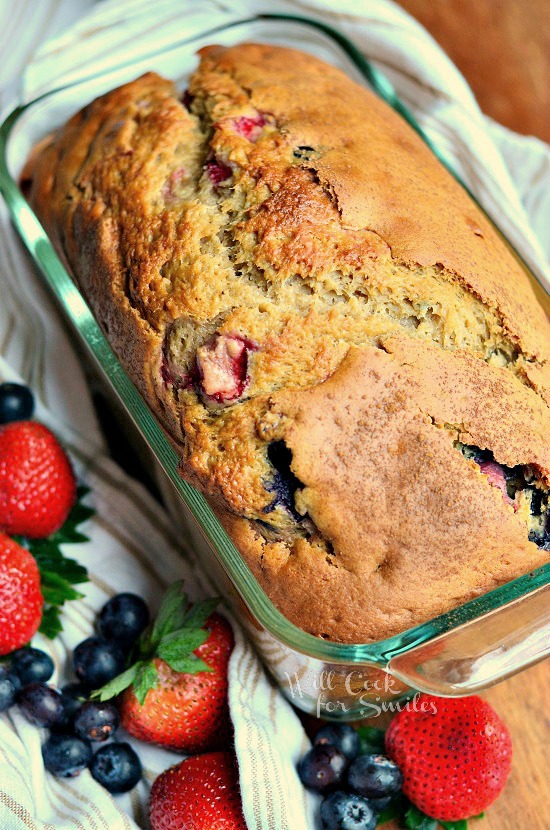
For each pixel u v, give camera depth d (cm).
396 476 41
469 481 41
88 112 50
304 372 42
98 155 48
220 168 45
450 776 44
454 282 43
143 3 54
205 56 50
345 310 43
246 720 44
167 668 45
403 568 41
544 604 41
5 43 57
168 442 44
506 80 58
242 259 43
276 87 47
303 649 40
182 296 43
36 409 51
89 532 50
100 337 46
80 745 45
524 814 45
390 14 53
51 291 51
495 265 44
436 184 46
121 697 46
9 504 48
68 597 48
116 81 52
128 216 46
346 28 53
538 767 46
